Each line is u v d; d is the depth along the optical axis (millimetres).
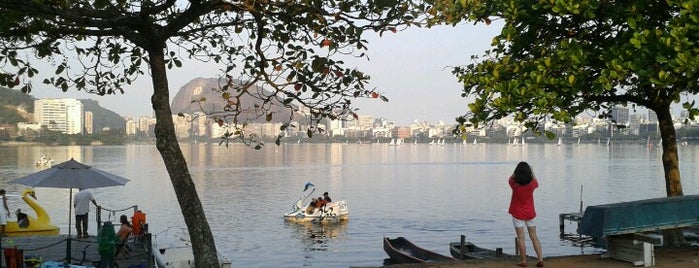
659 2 13367
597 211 12117
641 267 11719
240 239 37219
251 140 9750
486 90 13602
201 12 9016
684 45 11461
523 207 11789
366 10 9117
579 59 12828
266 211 51781
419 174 105250
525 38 14844
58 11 8672
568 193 67000
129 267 15602
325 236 38438
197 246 8562
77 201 22500
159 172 110000
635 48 12344
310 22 9461
